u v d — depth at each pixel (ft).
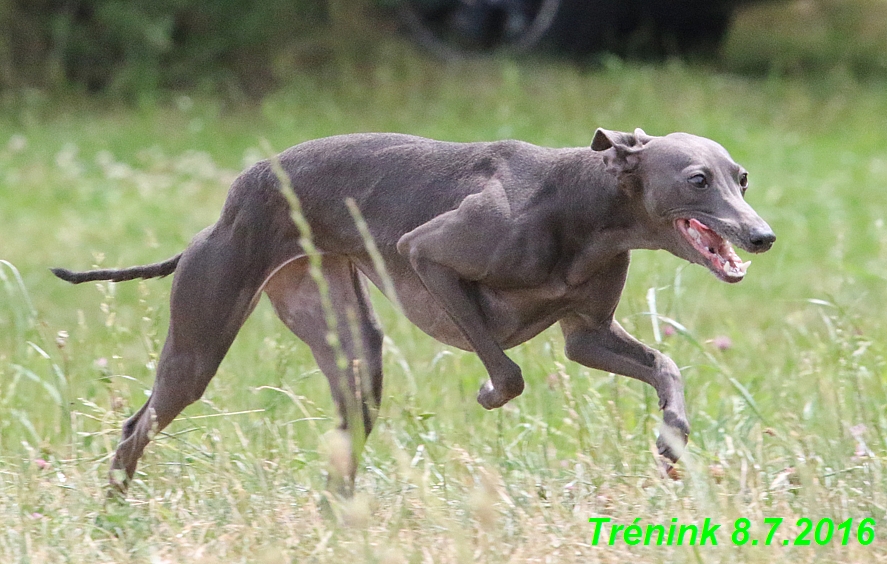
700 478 26.35
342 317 30.89
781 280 55.62
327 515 27.81
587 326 28.91
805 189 71.97
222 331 29.84
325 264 30.81
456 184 28.58
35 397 38.06
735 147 81.15
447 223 27.81
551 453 32.63
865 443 30.55
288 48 95.61
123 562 25.68
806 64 102.53
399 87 91.56
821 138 85.35
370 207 29.32
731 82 95.71
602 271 27.96
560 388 33.53
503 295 28.30
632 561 25.09
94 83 92.73
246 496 27.76
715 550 25.08
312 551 25.48
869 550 25.68
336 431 30.12
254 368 39.04
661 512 27.32
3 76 89.61
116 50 92.94
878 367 35.40
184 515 27.94
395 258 29.30
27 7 92.27
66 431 33.81
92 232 62.64
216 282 29.53
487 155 28.71
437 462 31.07
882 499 27.78
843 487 28.12
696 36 100.48
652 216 26.45
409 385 37.06
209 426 33.73
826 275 56.18
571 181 27.35
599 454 31.17
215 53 94.17
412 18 97.86
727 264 25.79
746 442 32.32
